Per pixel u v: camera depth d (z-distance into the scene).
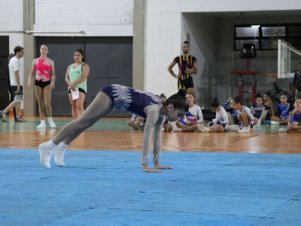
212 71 21.86
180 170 6.61
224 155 8.34
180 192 5.04
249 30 21.80
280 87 21.42
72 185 5.42
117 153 8.52
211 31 21.89
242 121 13.98
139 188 5.25
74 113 12.20
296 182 5.71
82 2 20.05
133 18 19.64
